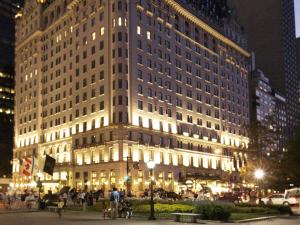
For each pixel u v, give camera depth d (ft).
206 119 375.66
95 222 96.02
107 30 306.55
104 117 297.53
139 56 306.55
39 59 393.09
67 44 354.95
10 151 514.68
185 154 338.34
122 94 288.51
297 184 230.68
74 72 340.59
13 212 139.74
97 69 311.88
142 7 315.58
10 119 524.11
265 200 178.70
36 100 391.04
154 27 325.83
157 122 313.73
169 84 333.62
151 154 301.84
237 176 387.34
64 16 360.07
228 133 407.44
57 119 358.02
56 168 338.75
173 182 315.99
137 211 121.80
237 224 95.50
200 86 374.43
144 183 288.10
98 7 319.27
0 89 519.60
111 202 109.50
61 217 115.14
